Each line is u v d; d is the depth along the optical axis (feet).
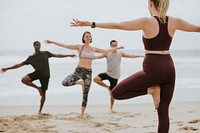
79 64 23.12
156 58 11.06
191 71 59.72
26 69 57.98
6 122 21.53
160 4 11.18
